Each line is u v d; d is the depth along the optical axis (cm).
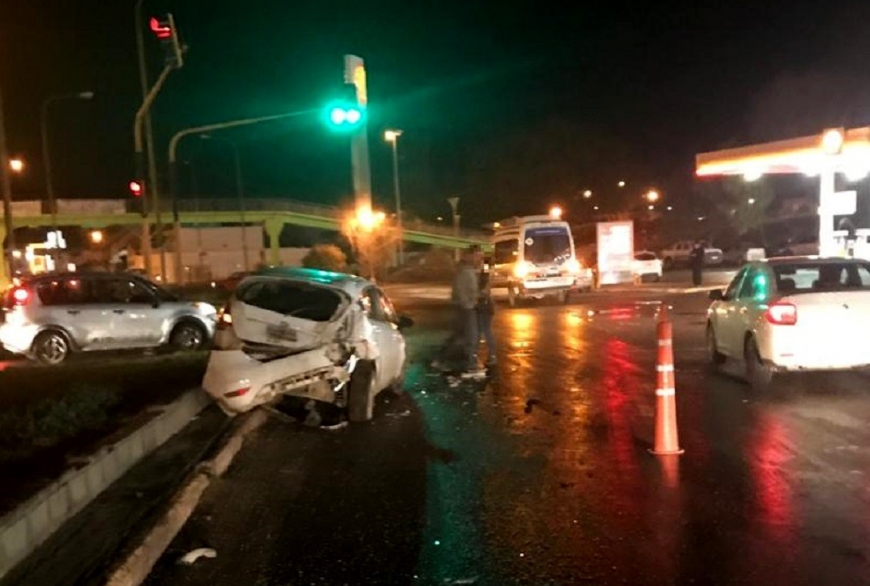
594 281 4300
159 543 679
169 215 7269
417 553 675
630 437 1044
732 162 2997
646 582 607
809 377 1437
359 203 5316
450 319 2909
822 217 2856
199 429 1103
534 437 1061
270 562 662
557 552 669
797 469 880
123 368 1461
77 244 8462
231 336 1147
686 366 1603
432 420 1185
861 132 2566
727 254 6919
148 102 2491
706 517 741
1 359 1969
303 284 1174
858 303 1278
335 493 841
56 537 688
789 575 613
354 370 1177
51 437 898
